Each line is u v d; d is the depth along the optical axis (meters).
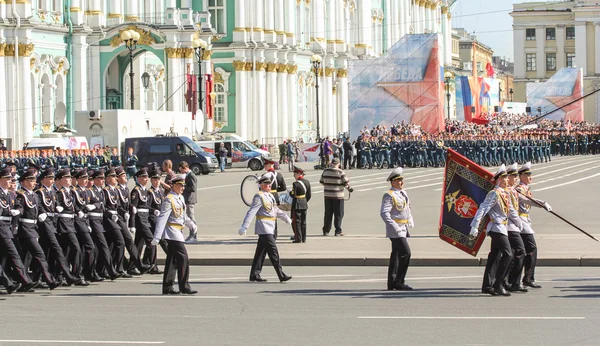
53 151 62.34
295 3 112.06
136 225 29.84
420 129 94.12
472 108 139.12
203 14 90.75
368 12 131.38
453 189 27.25
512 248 24.84
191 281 28.08
